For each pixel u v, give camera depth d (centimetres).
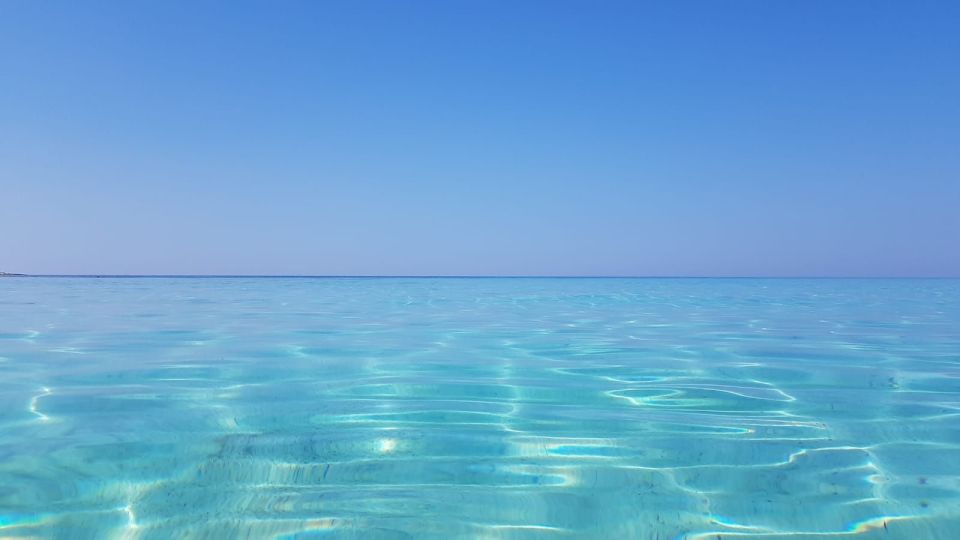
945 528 216
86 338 731
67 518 220
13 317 1045
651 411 365
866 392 419
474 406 377
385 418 348
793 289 2717
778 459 281
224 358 568
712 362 548
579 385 443
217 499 237
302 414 356
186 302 1558
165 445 296
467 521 222
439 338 742
